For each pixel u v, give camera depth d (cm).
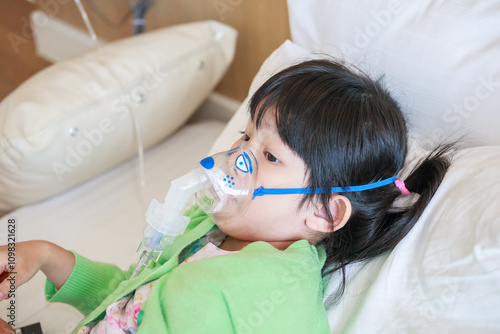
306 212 91
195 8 171
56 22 236
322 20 119
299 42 127
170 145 159
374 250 94
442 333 78
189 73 147
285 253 87
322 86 88
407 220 92
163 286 87
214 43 150
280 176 88
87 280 102
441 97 105
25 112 125
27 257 94
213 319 80
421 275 83
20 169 125
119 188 142
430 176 91
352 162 88
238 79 170
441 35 103
